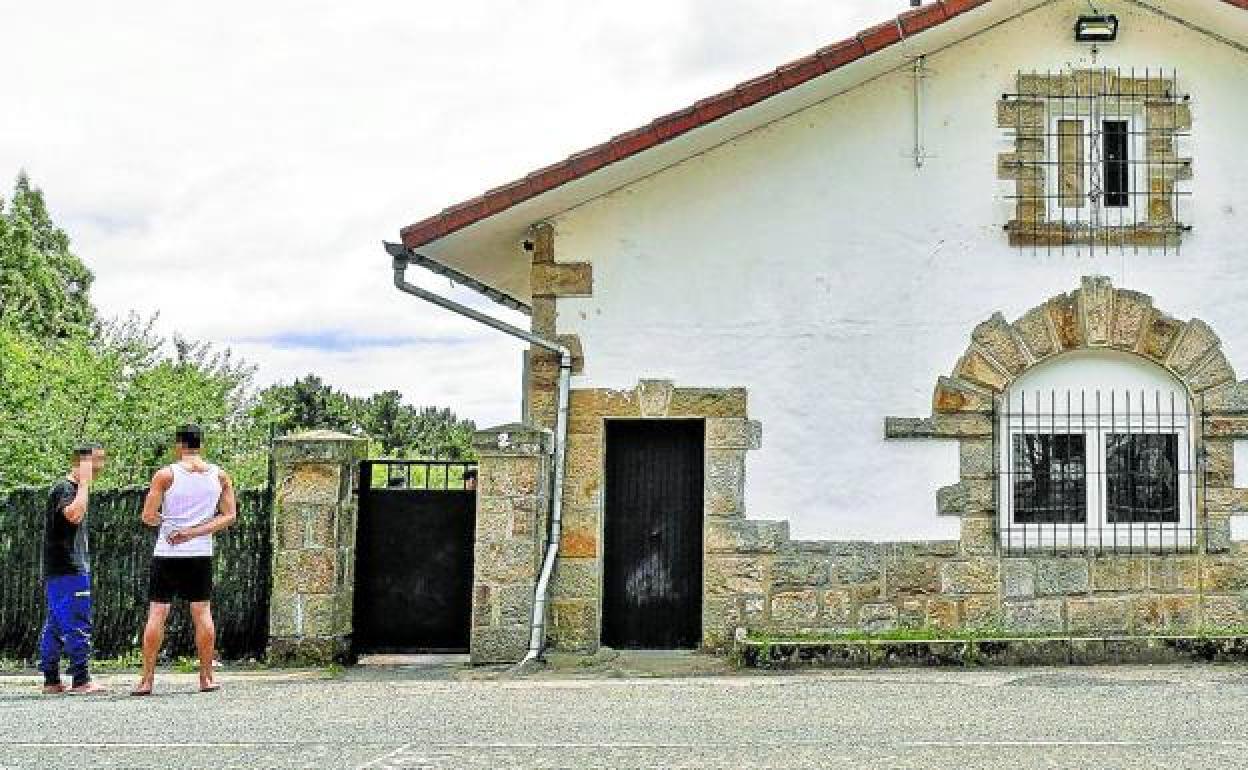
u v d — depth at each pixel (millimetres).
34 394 17031
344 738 7434
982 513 11297
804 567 11289
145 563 11508
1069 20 11648
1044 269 11508
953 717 8000
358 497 11547
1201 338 11461
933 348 11445
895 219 11531
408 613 11477
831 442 11391
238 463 17625
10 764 6719
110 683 9984
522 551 10859
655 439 11711
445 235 11180
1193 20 11547
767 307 11492
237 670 10742
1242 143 11617
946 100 11602
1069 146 11656
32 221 36281
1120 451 11508
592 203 11609
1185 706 8367
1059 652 10336
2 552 11523
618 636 11547
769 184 11562
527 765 6641
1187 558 11258
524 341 11797
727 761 6703
